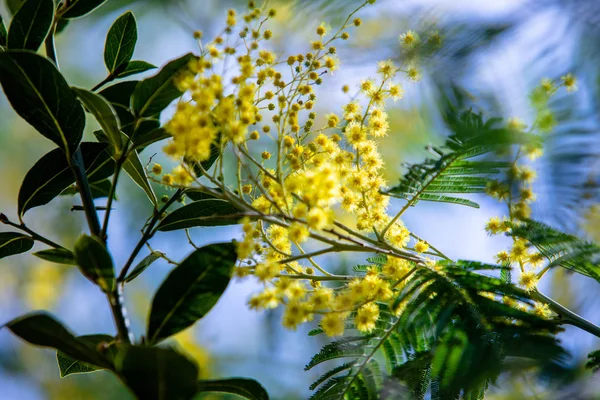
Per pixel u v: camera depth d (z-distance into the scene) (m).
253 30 0.61
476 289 0.58
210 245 0.59
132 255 0.59
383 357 0.60
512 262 0.61
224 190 0.59
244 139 0.59
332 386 0.59
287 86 0.62
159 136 0.60
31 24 0.62
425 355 0.58
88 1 0.65
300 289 0.59
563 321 0.59
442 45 0.63
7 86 0.59
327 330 0.58
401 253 0.60
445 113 0.61
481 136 0.58
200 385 0.59
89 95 0.59
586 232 0.58
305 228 0.58
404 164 0.60
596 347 0.60
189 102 0.58
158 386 0.55
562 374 0.54
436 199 0.61
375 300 0.60
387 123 0.63
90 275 0.57
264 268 0.58
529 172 0.58
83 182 0.60
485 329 0.57
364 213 0.62
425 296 0.58
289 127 0.64
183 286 0.58
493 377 0.55
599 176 0.58
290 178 0.60
